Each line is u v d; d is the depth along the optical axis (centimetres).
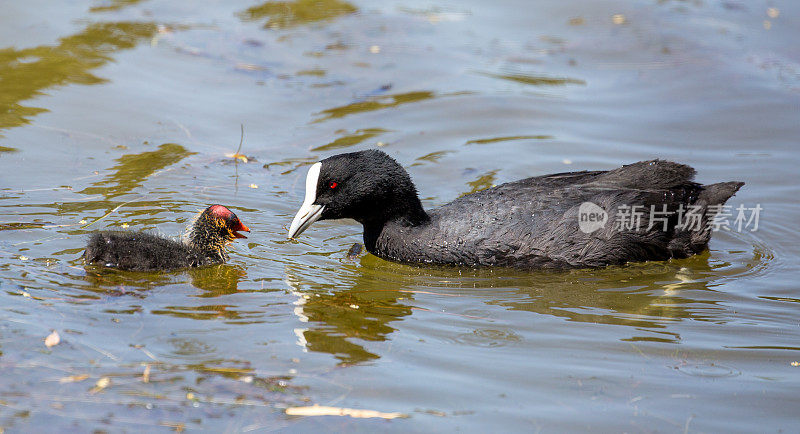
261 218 1338
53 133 1545
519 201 1241
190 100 1727
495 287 1160
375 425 798
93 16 2088
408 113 1723
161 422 789
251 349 934
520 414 827
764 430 811
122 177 1416
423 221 1277
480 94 1803
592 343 987
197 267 1170
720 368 930
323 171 1255
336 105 1748
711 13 2206
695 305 1106
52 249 1161
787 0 2277
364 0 2292
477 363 927
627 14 2203
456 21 2166
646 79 1873
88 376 858
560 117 1717
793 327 1041
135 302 1038
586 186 1256
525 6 2253
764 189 1455
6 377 847
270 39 2031
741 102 1762
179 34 2023
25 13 2048
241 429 784
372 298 1103
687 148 1591
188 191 1391
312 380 875
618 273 1210
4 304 997
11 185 1351
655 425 815
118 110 1658
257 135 1612
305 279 1158
